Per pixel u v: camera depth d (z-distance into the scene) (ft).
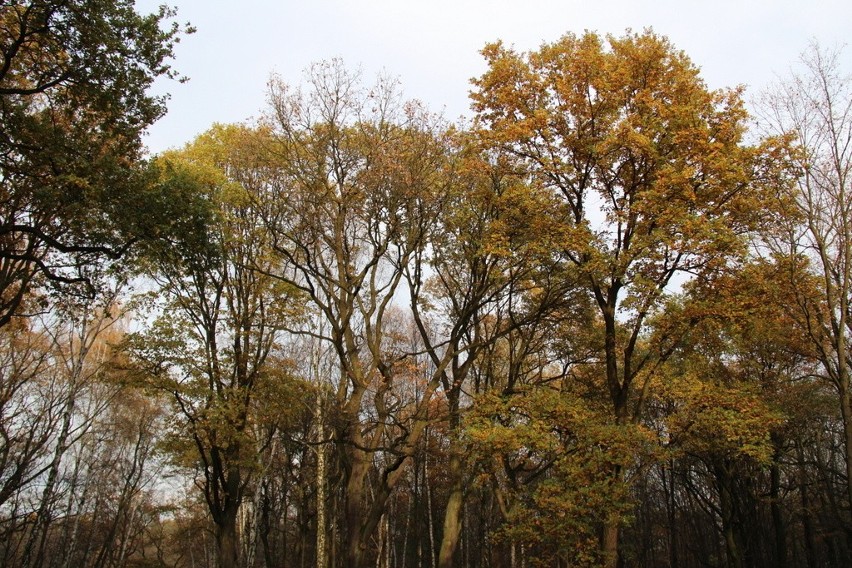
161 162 61.87
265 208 57.26
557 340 70.13
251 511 97.81
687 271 50.11
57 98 44.60
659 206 46.32
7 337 75.36
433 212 56.34
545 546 52.13
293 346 97.55
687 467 99.19
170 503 136.98
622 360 63.10
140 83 43.65
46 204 43.09
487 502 104.42
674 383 56.59
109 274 49.52
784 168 50.06
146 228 47.01
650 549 126.82
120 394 94.38
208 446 63.72
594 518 45.44
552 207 54.54
